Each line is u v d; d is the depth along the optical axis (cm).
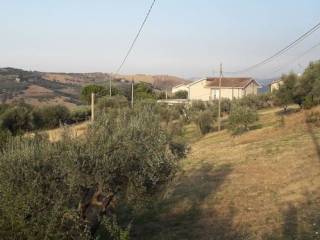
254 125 3612
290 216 1139
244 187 1545
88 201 795
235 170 1884
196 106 5212
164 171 910
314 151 2053
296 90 3919
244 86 7875
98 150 773
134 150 825
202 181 1727
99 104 4138
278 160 1966
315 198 1284
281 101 4091
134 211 1095
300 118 3244
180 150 1220
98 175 748
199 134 3866
